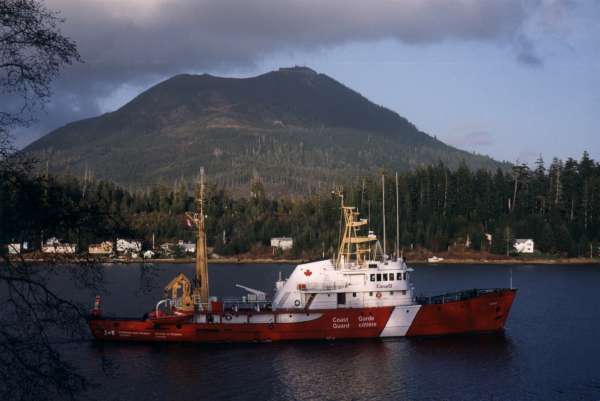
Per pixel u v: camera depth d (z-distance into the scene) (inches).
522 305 3887.8
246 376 2095.2
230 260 7544.3
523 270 6382.9
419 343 2491.4
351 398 1898.4
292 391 1950.1
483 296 2596.0
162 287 4562.0
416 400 1882.4
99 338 2524.6
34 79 733.3
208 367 2191.2
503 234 7396.7
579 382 2071.9
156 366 2191.2
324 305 2522.1
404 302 2568.9
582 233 7549.2
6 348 730.2
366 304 2534.5
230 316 2491.4
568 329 3004.4
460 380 2073.1
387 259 2635.3
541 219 7667.3
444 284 5152.6
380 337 2539.4
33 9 746.2
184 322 2488.9
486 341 2554.1
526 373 2161.7
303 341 2508.6
